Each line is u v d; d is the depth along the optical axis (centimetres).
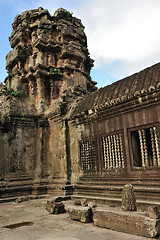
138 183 791
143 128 816
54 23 1539
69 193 1049
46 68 1427
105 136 963
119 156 887
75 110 1156
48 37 1512
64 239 470
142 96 810
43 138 1284
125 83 963
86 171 1030
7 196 1099
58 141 1205
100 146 979
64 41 1522
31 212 771
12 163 1191
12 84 1501
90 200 912
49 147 1280
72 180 1098
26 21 1571
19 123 1261
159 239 445
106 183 913
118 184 866
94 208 607
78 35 1622
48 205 782
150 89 776
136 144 878
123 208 563
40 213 748
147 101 803
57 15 1576
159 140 756
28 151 1259
